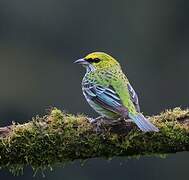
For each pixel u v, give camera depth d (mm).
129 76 35062
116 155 10961
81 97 32812
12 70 35281
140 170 30484
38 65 35531
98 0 36812
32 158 10836
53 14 36625
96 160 30312
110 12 37031
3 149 10766
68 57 36250
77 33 36562
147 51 36781
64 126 10828
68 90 33812
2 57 35875
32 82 34812
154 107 32906
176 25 38250
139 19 37250
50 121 10859
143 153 10977
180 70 35844
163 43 37406
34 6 36594
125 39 36906
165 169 30578
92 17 36750
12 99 34000
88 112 31250
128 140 10844
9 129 10805
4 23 36688
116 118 11633
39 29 36656
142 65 35750
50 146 10805
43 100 33844
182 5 38500
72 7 36656
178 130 10828
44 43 36438
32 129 10789
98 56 12344
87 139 10836
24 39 36438
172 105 33469
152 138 10844
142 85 34312
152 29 37625
